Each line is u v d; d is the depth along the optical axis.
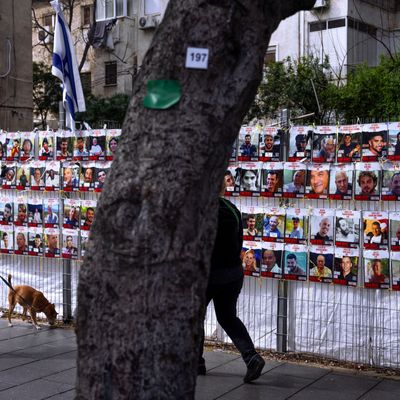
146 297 2.94
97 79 28.89
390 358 6.05
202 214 3.04
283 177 6.44
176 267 2.96
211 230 3.09
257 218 6.56
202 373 5.96
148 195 2.94
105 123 8.44
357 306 6.20
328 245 6.22
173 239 2.95
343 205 6.21
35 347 6.97
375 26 22.69
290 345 6.54
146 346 2.94
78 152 7.67
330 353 6.34
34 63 28.20
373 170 5.99
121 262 2.96
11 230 8.16
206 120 3.00
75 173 7.70
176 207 2.94
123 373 2.95
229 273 5.57
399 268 5.91
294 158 6.39
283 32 22.75
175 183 2.94
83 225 7.66
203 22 3.03
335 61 21.55
